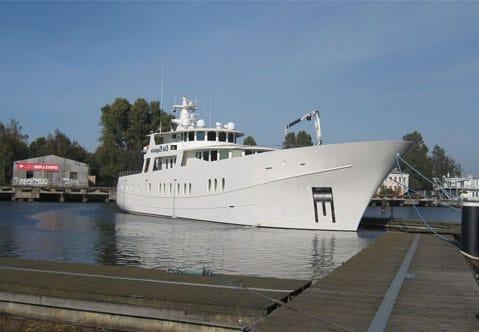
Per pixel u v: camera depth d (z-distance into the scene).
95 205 65.38
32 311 10.10
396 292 9.80
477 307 8.64
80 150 115.25
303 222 28.44
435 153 147.88
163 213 38.78
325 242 23.52
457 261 14.22
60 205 64.19
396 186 113.00
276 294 9.67
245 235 26.19
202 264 17.41
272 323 7.62
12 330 9.41
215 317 8.73
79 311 9.71
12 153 97.75
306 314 8.10
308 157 27.83
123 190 47.28
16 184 87.31
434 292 9.85
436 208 97.81
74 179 90.31
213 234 26.72
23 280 10.70
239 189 30.73
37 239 25.11
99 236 26.39
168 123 102.50
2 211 49.44
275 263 17.70
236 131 37.53
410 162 128.50
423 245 18.66
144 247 21.92
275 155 28.91
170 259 18.52
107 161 102.06
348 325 7.52
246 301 8.99
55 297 9.87
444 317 7.98
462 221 9.05
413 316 8.03
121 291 9.70
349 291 9.90
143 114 101.75
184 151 36.41
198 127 38.66
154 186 40.31
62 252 20.44
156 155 40.41
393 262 14.00
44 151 110.25
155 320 9.14
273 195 29.03
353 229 27.94
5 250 21.00
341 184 27.59
